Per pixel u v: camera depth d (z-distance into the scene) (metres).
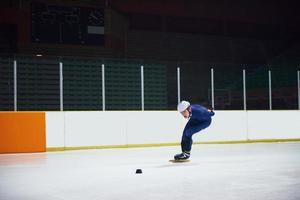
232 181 5.43
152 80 18.97
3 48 19.30
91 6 20.98
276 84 21.22
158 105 19.11
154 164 7.80
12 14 19.41
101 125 12.35
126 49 22.36
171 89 21.47
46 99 17.41
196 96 21.44
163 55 23.28
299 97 15.45
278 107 20.70
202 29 24.66
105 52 21.16
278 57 25.84
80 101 17.88
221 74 23.25
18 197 4.45
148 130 13.02
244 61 25.47
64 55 20.31
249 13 25.67
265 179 5.59
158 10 23.16
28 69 17.12
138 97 18.70
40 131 11.18
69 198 4.32
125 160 8.69
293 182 5.28
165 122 13.27
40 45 19.89
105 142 12.39
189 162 8.06
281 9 26.53
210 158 8.84
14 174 6.54
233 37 25.39
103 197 4.34
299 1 26.95
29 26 19.70
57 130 11.73
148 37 22.98
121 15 22.25
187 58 23.92
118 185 5.19
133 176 6.08
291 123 15.16
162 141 13.22
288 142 14.70
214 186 5.02
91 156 9.82
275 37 26.72
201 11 24.34
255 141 14.55
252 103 21.28
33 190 4.90
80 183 5.41
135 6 22.44
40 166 7.70
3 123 10.74
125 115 12.70
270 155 9.41
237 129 14.23
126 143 12.69
